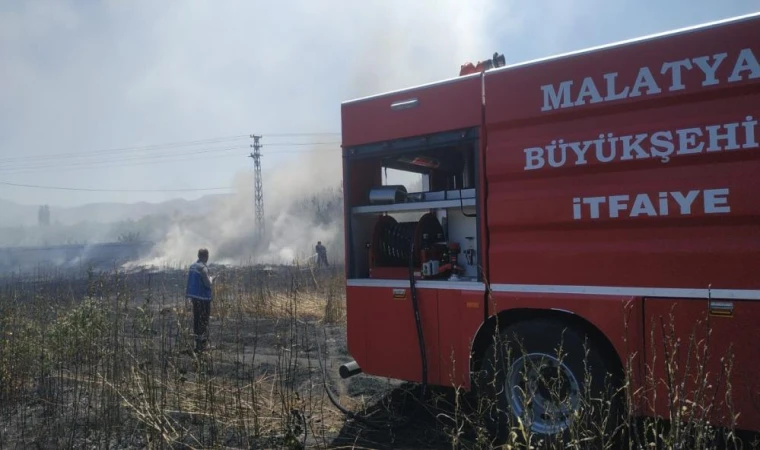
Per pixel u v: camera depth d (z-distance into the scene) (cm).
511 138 451
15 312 838
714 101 371
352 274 552
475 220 502
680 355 372
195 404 550
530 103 442
